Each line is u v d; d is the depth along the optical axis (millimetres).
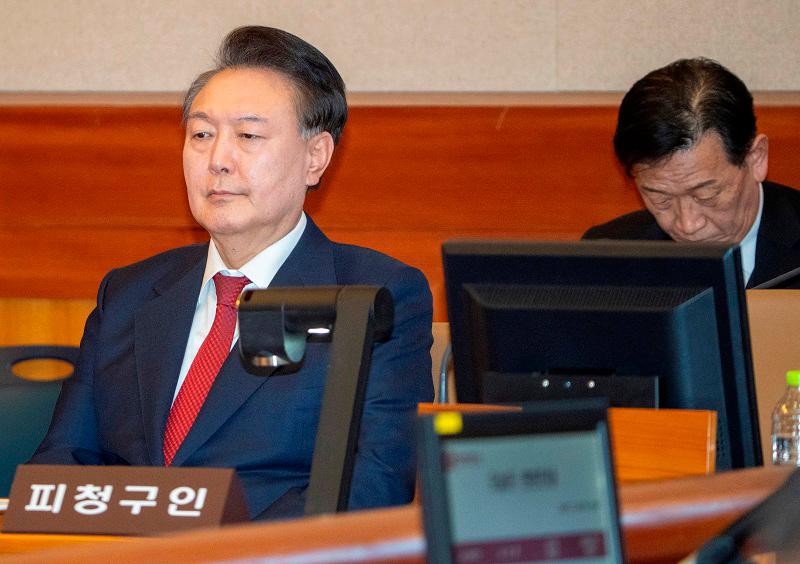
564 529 2568
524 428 2604
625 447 4941
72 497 5113
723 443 5277
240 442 7371
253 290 4902
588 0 13250
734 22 13062
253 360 4914
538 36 13336
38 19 13953
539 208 13242
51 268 13953
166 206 13789
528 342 5492
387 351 7637
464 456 2549
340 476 4547
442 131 13352
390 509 2838
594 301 5332
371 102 13492
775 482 3174
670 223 10047
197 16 13758
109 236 13875
